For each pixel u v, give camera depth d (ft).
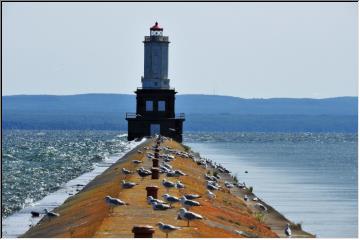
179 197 422.82
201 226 352.08
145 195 438.81
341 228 491.31
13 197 589.73
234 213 469.98
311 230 481.87
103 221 351.67
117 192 458.91
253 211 535.60
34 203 555.69
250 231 418.92
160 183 506.89
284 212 559.38
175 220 356.38
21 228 451.94
